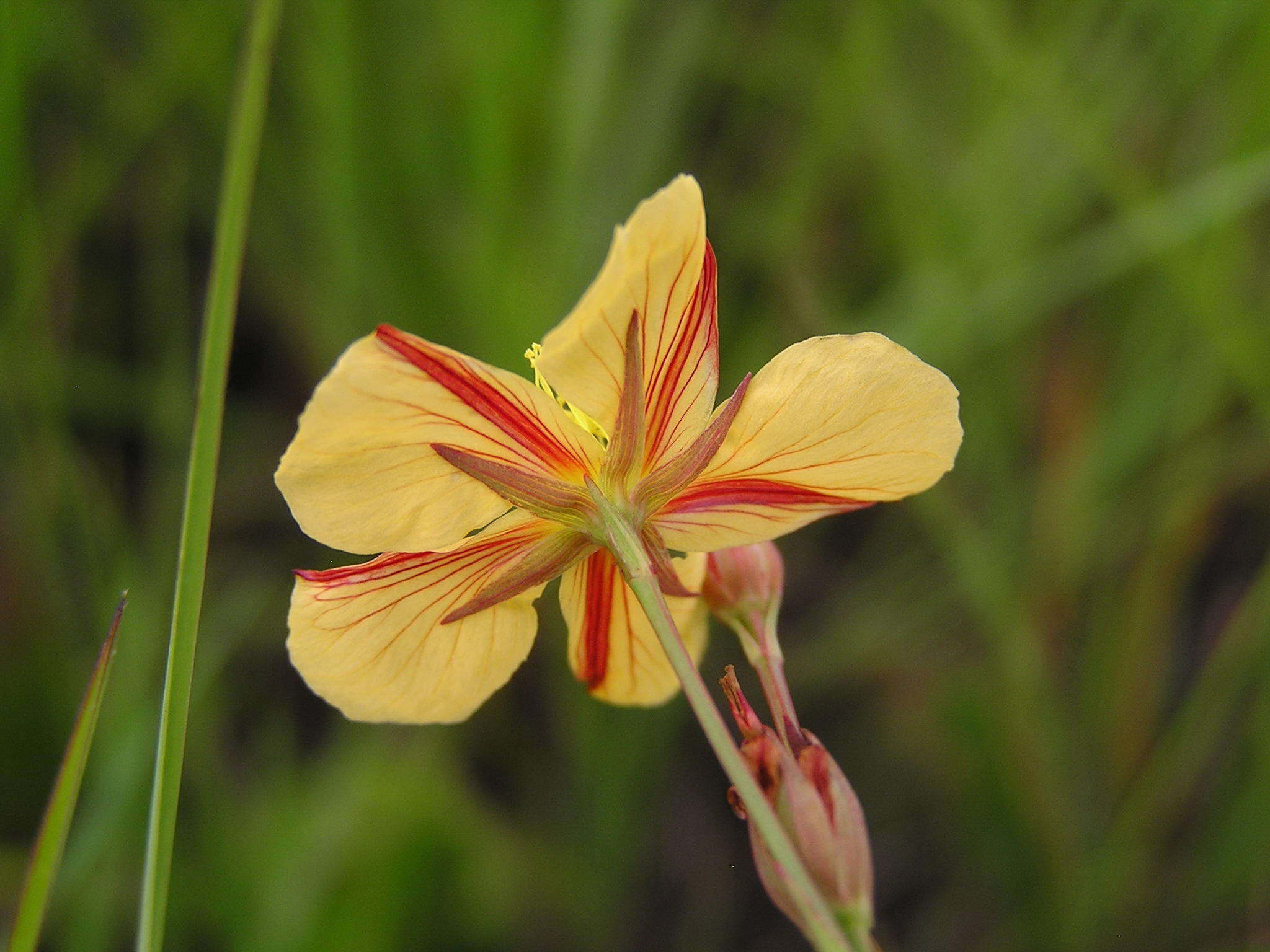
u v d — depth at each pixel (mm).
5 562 201
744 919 214
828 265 225
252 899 172
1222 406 206
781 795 108
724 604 122
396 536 114
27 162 175
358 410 109
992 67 199
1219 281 185
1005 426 211
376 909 173
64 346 211
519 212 205
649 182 214
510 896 192
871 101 208
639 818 202
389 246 203
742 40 228
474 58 198
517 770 213
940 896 212
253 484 230
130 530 215
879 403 117
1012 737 197
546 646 202
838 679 224
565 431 115
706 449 117
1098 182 203
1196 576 230
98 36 209
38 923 110
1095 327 213
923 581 220
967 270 198
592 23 198
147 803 178
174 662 114
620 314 112
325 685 119
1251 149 194
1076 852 198
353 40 196
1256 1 199
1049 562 203
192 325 233
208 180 219
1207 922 193
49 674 189
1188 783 207
